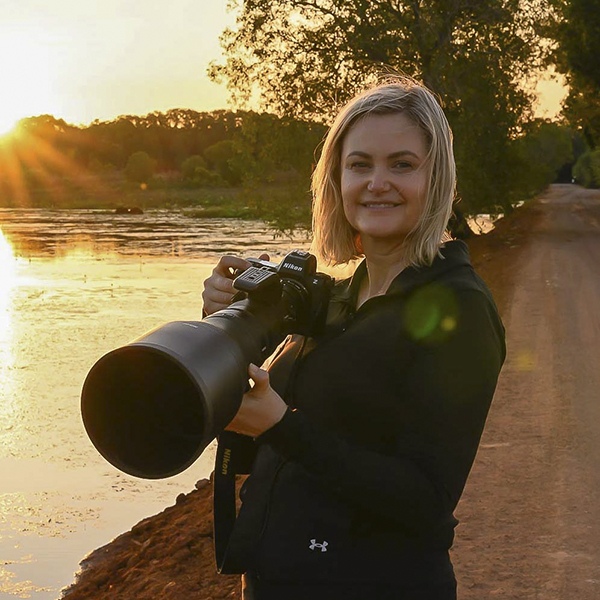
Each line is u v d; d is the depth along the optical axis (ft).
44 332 43.86
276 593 5.38
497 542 14.71
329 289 5.56
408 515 4.90
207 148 495.00
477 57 73.46
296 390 5.48
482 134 81.56
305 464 4.85
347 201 5.65
